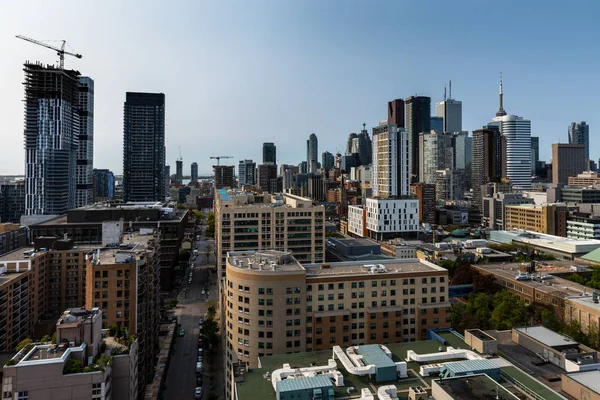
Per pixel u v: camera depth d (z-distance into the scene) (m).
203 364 186.75
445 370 99.06
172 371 181.75
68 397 107.06
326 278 148.00
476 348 116.00
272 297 144.00
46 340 122.38
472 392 84.31
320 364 112.06
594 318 175.75
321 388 91.75
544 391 92.12
